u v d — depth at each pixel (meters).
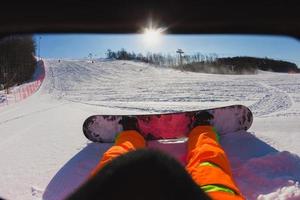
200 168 2.91
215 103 11.55
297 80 21.28
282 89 15.70
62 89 23.56
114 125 5.64
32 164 4.79
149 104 11.95
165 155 0.92
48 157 5.11
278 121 7.13
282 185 3.57
